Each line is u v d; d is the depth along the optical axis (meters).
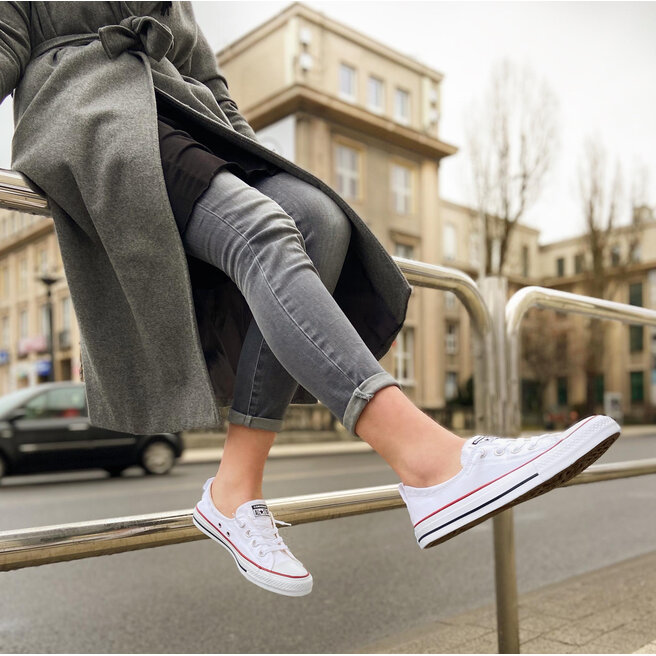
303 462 11.62
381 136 22.12
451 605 2.93
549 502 6.20
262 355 1.06
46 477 9.66
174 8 1.26
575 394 38.91
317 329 0.89
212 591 3.21
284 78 20.39
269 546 1.00
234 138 1.05
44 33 1.16
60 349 24.59
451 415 20.86
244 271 0.94
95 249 1.05
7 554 0.88
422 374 23.00
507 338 1.78
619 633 1.99
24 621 2.78
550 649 1.86
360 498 1.27
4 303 28.45
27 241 26.98
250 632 2.59
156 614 2.85
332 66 21.09
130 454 9.08
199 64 1.37
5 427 8.29
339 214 1.08
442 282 1.60
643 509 5.77
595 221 26.92
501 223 21.52
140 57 1.11
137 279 0.97
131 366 1.03
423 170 23.50
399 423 0.92
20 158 1.01
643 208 26.98
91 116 1.00
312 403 1.25
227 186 0.98
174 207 0.98
